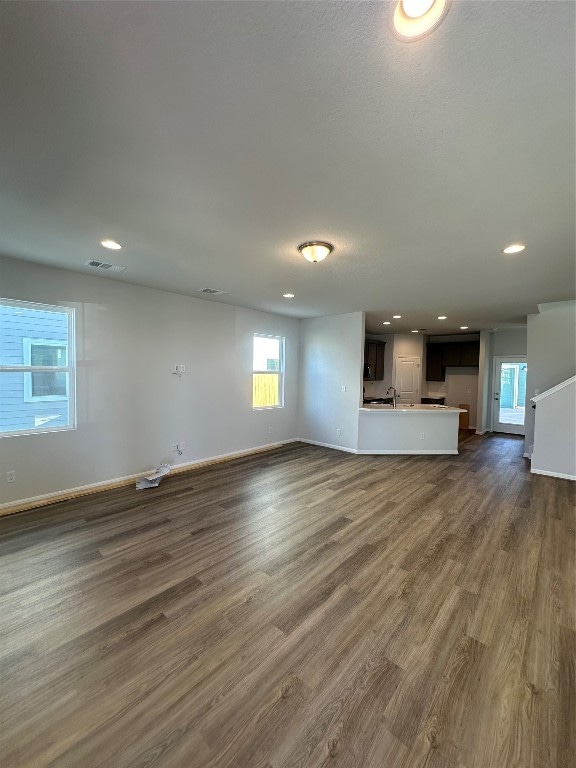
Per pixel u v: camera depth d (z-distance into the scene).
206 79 1.14
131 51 1.05
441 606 1.95
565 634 1.75
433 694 1.41
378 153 1.53
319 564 2.37
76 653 1.60
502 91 1.17
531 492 3.87
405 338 8.29
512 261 2.98
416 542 2.69
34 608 1.89
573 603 1.98
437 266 3.15
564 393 4.41
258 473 4.48
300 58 1.06
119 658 1.57
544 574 2.26
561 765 1.16
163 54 1.05
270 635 1.72
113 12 0.93
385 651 1.63
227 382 5.19
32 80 1.15
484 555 2.50
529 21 0.93
